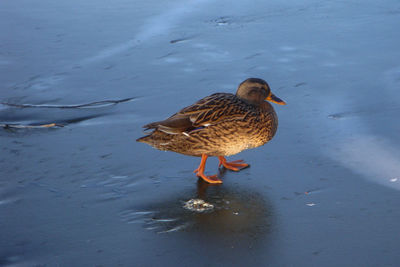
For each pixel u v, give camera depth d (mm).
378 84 8578
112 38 11352
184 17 12773
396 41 10711
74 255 4422
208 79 9078
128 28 12000
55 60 10133
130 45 10930
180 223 4926
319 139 6711
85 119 7574
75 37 11430
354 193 5359
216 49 10594
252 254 4398
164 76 9281
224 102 5840
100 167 6090
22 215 5070
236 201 5316
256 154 6387
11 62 10008
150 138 5816
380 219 4855
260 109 5977
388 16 12430
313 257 4320
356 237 4582
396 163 5973
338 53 10164
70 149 6578
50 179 5809
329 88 8508
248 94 6012
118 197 5426
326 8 13312
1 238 4680
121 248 4523
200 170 5840
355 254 4332
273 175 5852
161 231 4789
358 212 4992
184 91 8594
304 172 5875
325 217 4934
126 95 8484
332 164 6020
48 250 4500
